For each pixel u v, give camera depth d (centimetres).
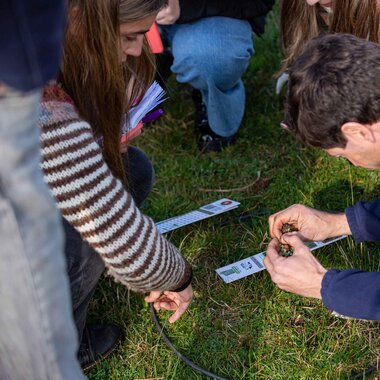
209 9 284
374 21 226
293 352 218
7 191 93
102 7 150
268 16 404
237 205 273
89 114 168
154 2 164
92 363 218
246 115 338
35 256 97
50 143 143
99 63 159
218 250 259
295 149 312
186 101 350
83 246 177
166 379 214
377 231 213
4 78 90
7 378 115
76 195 146
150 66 196
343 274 184
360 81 161
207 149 319
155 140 324
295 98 174
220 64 285
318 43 175
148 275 164
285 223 224
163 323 231
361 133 166
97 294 242
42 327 102
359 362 212
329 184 286
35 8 91
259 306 234
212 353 220
